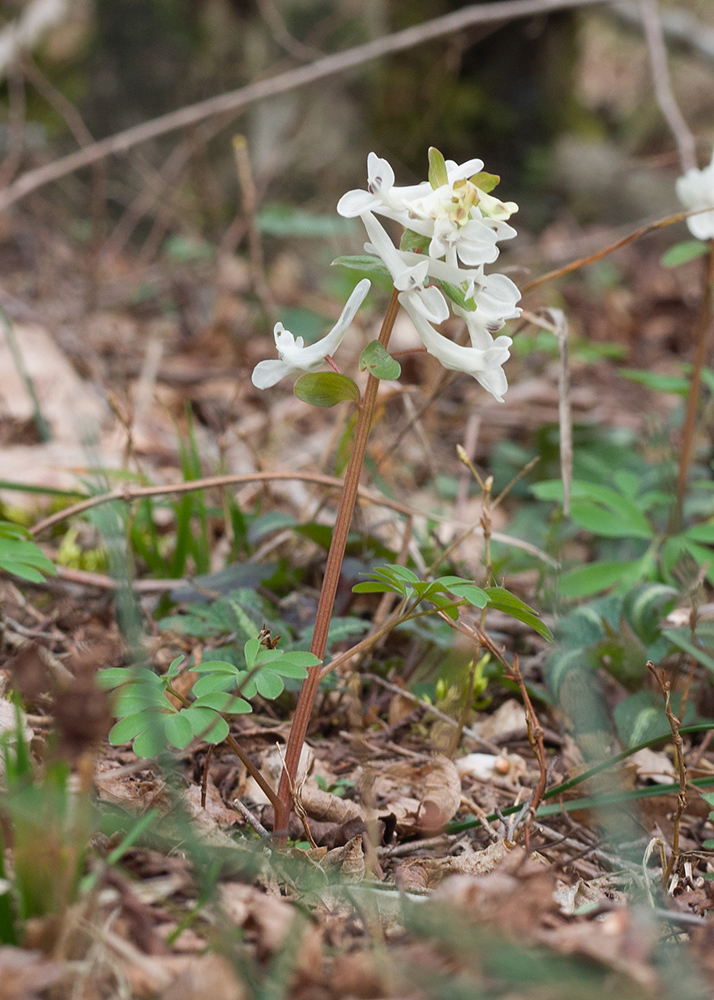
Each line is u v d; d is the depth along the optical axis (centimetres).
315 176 829
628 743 244
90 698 129
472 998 126
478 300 168
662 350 666
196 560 318
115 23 822
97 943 136
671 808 226
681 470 342
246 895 153
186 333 584
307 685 181
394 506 290
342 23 825
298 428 488
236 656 244
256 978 137
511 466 442
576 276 785
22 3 833
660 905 176
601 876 193
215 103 550
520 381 549
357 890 160
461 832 209
